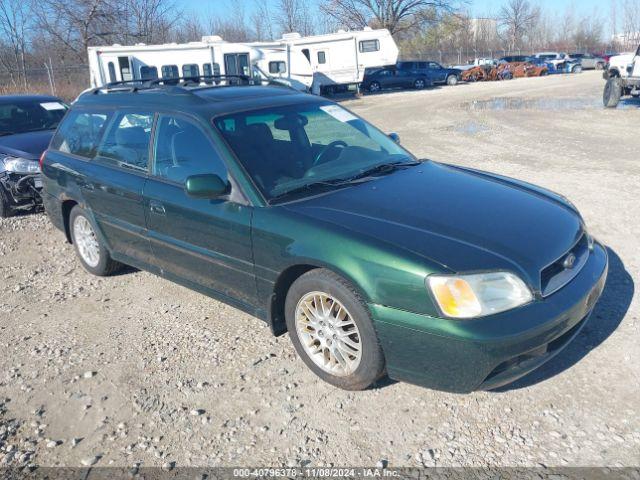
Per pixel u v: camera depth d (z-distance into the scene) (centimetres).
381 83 3062
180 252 402
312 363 338
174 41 3934
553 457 268
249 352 376
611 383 317
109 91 501
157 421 313
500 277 276
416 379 290
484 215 323
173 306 454
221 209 358
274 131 392
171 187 395
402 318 281
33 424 318
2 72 2647
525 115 1616
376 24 4200
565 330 290
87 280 523
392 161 414
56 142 540
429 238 295
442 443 282
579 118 1489
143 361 374
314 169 378
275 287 341
